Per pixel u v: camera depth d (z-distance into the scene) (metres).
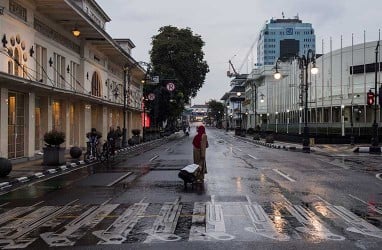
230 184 16.25
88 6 47.09
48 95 29.88
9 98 24.38
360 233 8.88
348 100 58.25
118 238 8.54
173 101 76.75
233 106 156.62
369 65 57.38
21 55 25.34
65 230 9.23
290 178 18.16
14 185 16.39
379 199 13.09
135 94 68.25
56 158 23.08
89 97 33.56
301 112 68.81
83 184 16.53
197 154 16.53
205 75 82.00
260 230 9.12
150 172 20.62
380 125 53.84
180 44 78.00
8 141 24.03
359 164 25.03
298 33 153.12
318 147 43.03
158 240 8.37
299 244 8.05
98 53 43.56
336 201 12.71
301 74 66.81
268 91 100.50
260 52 165.00
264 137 68.31
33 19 27.38
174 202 12.48
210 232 8.95
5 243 8.25
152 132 66.75
